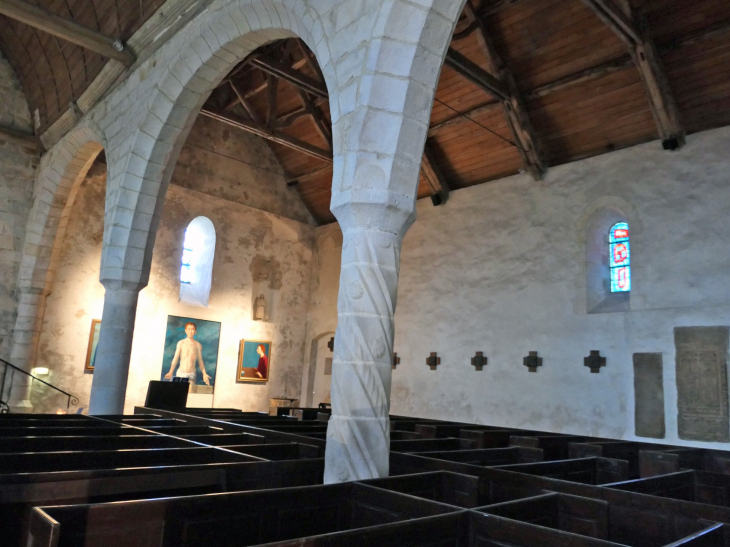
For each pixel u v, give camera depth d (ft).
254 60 33.68
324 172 48.67
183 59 26.27
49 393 38.32
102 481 11.74
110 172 31.07
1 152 39.52
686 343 30.04
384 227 14.39
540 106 35.27
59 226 38.83
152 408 30.81
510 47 33.68
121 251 28.50
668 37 29.04
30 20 27.32
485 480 14.70
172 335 43.52
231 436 19.60
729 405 28.25
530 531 8.76
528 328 36.65
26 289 37.99
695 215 30.66
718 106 30.17
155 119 27.84
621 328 32.60
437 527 9.15
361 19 15.72
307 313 52.19
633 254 32.76
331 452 13.53
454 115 38.58
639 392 31.30
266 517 10.32
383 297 14.15
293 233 51.85
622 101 32.65
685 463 22.99
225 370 46.26
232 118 38.83
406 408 42.27
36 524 7.98
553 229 36.52
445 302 41.50
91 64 33.24
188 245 46.73
